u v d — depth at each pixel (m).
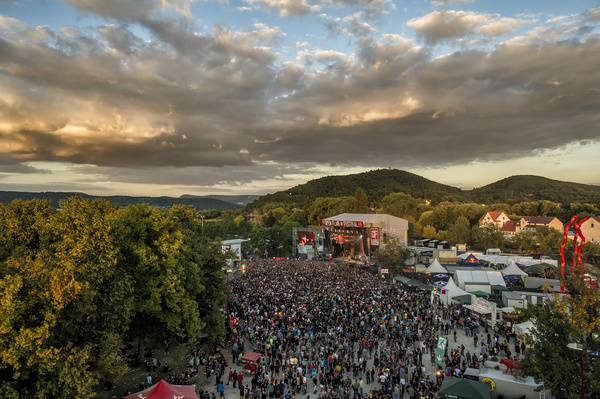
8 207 31.47
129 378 30.72
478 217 164.25
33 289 20.61
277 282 62.34
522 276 66.25
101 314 25.78
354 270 82.19
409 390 27.22
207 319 36.25
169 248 31.33
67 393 19.80
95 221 26.45
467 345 38.56
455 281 62.62
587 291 23.33
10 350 18.41
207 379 30.83
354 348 36.88
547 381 22.50
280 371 32.56
